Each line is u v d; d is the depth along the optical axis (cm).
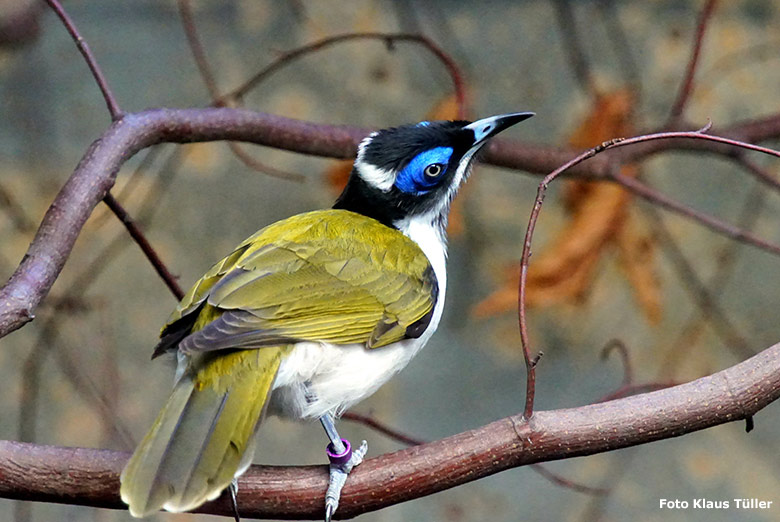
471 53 1335
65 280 1259
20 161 1285
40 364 1239
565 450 641
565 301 1088
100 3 1325
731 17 1336
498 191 1323
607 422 639
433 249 881
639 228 1193
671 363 1284
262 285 722
